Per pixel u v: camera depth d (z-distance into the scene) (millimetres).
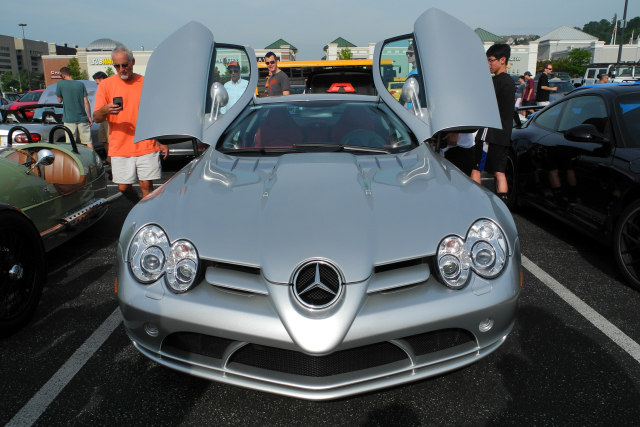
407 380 1888
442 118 2844
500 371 2236
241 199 2182
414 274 1884
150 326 1945
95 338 2605
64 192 3641
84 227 3980
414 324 1814
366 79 9422
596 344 2449
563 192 3896
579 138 3568
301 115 3252
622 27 29234
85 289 3260
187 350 1966
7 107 17578
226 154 2871
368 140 3012
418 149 2826
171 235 1988
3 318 2561
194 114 2914
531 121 4887
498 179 4500
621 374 2191
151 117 2875
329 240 1874
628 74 21906
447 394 2088
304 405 2047
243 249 1898
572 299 2971
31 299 2764
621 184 3178
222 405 2051
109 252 4004
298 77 11023
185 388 2164
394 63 3477
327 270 1817
